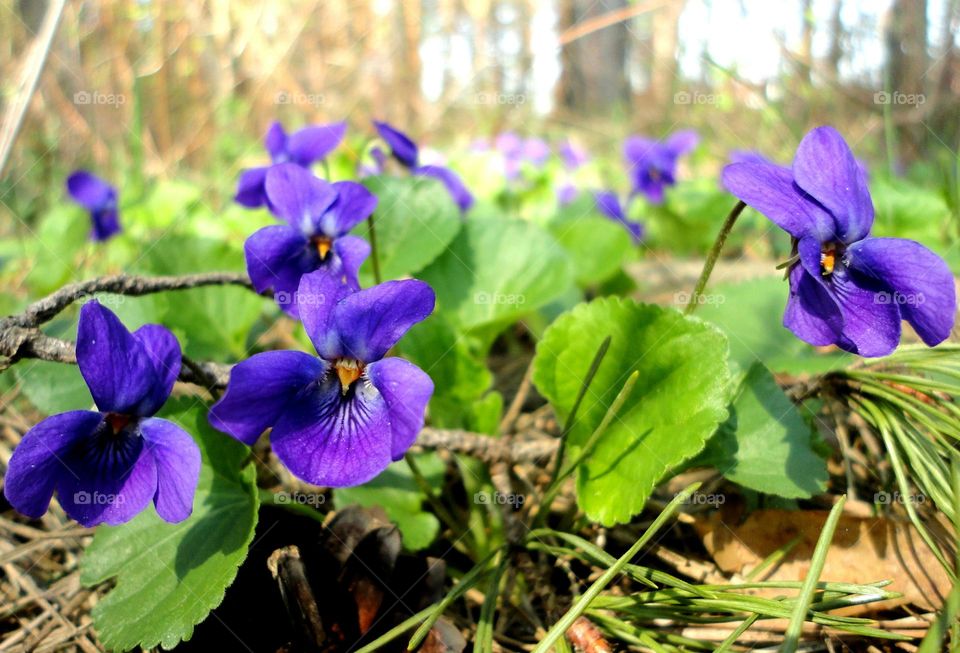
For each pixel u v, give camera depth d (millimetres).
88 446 82
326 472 82
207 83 400
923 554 97
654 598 88
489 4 560
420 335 123
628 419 103
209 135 381
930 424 94
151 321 124
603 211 243
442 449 112
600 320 108
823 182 86
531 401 155
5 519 120
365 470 82
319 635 90
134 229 241
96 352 81
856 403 105
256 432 82
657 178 255
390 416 82
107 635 88
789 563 101
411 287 85
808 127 289
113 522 81
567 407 110
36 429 79
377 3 476
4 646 102
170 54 372
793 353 126
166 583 91
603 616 91
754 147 318
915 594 96
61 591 109
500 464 113
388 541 94
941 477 90
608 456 103
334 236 104
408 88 491
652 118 500
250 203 124
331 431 84
